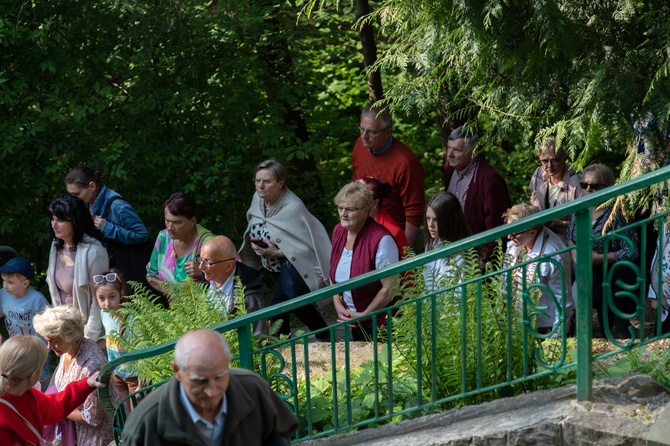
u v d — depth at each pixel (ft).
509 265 14.11
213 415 10.21
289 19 29.96
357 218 18.49
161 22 27.58
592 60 16.80
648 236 18.43
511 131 18.61
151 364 14.37
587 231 11.81
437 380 13.85
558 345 14.62
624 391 12.25
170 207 20.52
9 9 27.30
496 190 21.08
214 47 28.94
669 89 15.57
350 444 13.12
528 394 12.87
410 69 29.07
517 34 16.81
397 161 22.45
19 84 27.20
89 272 21.17
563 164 20.68
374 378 13.38
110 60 28.17
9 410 14.97
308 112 30.83
